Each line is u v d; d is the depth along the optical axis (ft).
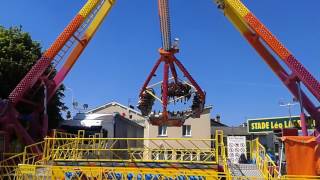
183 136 183.93
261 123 151.12
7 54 98.89
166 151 70.74
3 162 74.08
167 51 89.81
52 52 86.69
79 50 90.74
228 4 85.30
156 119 95.66
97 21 92.43
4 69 95.76
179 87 93.71
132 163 63.36
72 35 88.94
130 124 142.61
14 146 81.35
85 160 65.31
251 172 64.39
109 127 118.21
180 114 95.55
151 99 96.07
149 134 182.50
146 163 62.80
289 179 61.77
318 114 80.74
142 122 185.47
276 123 146.51
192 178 60.59
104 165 64.34
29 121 85.61
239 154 95.55
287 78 83.10
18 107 89.86
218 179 59.72
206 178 59.98
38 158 78.33
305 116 81.76
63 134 88.58
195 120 185.47
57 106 112.06
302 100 81.56
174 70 93.35
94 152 73.51
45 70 90.38
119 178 62.75
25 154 71.82
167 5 83.56
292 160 66.33
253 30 83.92
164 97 91.81
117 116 123.13
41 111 87.92
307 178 62.90
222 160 62.64
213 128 223.71
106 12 93.04
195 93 94.53
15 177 66.69
